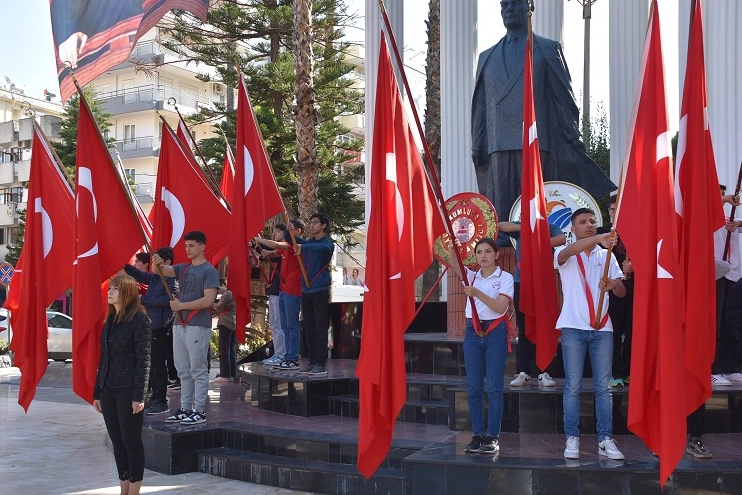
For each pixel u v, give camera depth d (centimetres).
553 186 907
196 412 796
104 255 743
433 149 1884
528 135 710
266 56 2586
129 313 605
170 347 1106
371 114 1484
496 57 962
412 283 605
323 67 2428
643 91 574
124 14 1081
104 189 746
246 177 878
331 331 1127
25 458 817
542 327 688
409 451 659
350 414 824
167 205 931
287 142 2336
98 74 1092
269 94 2461
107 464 786
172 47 2566
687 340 582
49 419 1096
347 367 976
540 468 560
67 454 841
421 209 629
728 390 686
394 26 1509
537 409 691
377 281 595
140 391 598
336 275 4284
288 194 2377
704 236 591
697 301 586
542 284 690
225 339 1234
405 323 601
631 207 569
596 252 616
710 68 966
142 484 691
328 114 2477
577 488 555
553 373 814
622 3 1224
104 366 606
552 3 1237
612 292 712
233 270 872
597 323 588
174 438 734
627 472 551
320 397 838
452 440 661
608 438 594
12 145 4269
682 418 527
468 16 1404
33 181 821
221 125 2384
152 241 927
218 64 2512
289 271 927
